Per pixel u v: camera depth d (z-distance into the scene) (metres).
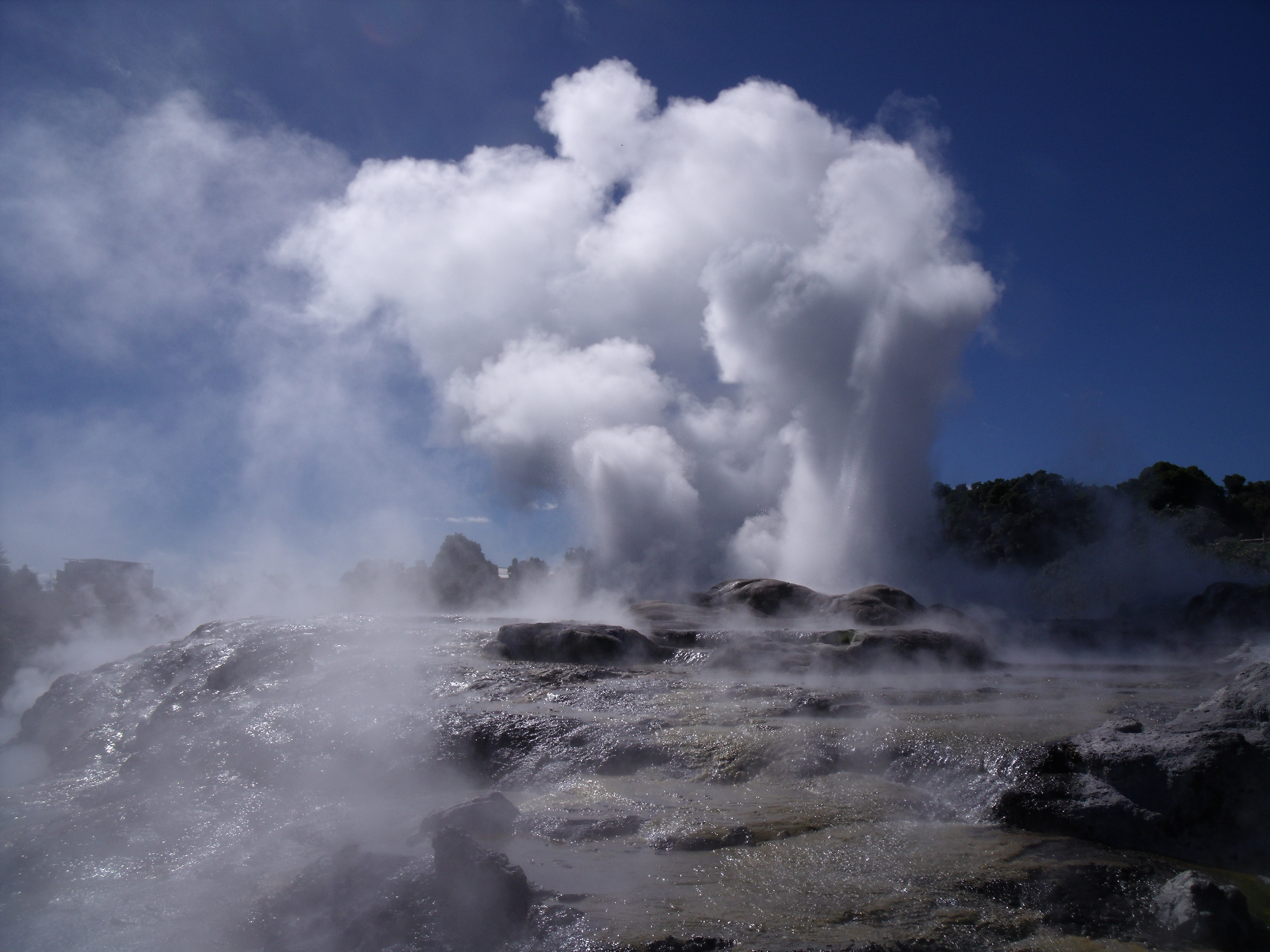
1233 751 6.06
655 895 4.95
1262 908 5.09
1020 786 6.27
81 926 5.77
